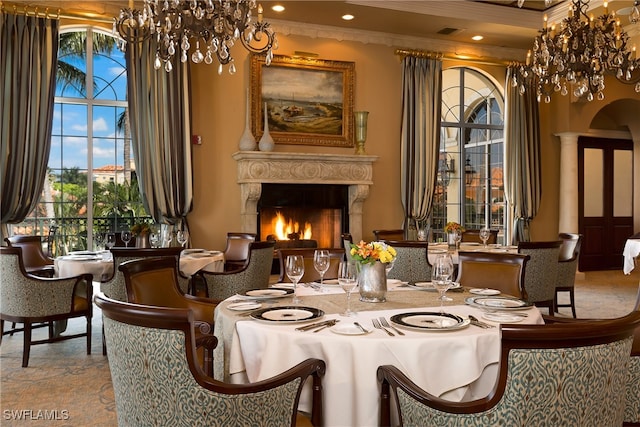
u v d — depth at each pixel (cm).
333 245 793
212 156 718
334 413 192
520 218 871
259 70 729
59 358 414
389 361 191
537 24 771
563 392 142
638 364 207
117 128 703
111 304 164
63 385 351
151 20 385
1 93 607
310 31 757
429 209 809
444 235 859
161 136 675
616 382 150
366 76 791
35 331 511
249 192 702
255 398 166
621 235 1009
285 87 743
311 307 237
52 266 548
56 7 636
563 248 593
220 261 514
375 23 753
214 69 717
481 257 340
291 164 721
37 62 620
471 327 207
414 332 200
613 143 998
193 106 709
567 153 889
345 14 716
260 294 270
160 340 157
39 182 626
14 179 611
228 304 252
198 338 219
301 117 750
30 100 618
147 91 667
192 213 709
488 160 895
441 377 193
